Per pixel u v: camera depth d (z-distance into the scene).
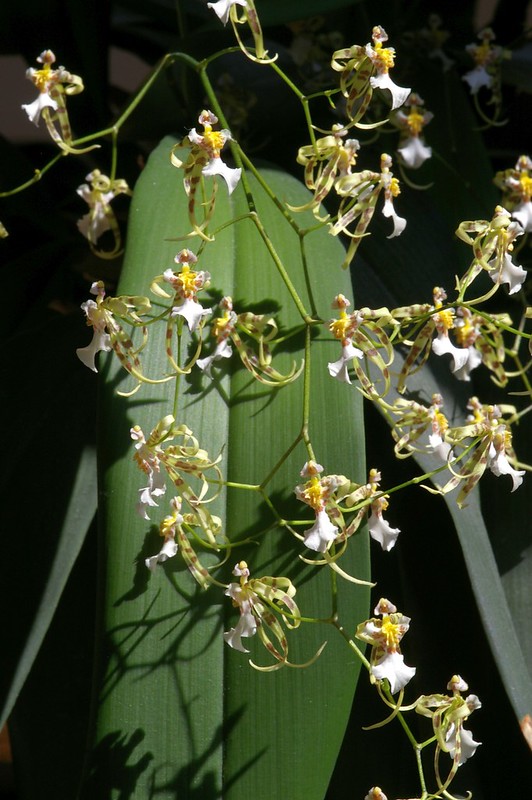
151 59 0.82
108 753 0.49
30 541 0.56
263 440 0.51
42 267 0.65
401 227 0.51
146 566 0.50
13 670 0.54
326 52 0.64
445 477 0.55
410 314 0.51
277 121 0.64
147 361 0.51
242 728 0.50
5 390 0.59
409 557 0.59
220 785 0.49
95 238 0.56
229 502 0.51
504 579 0.57
